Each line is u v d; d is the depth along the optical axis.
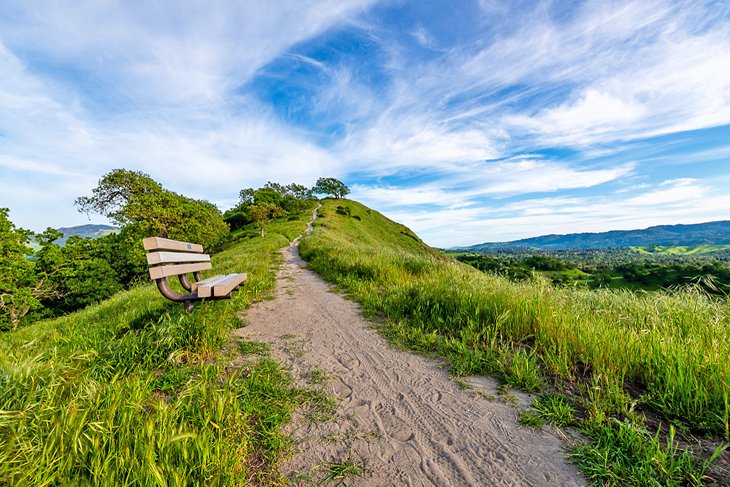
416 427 2.21
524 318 3.75
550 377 2.79
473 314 4.18
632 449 1.82
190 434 1.61
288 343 3.86
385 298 5.55
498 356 3.21
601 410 2.16
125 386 2.22
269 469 1.81
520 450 1.94
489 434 2.11
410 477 1.76
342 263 9.54
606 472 1.68
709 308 3.52
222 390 2.30
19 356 2.42
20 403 1.83
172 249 4.05
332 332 4.27
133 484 1.47
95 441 1.58
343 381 2.89
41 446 1.57
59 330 4.99
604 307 4.25
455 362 3.14
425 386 2.78
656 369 2.57
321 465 1.85
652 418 2.17
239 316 4.96
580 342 3.10
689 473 1.62
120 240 36.62
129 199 35.16
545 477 1.73
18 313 26.28
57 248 29.97
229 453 1.76
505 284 5.24
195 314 3.86
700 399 2.13
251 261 12.32
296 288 7.53
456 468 1.82
